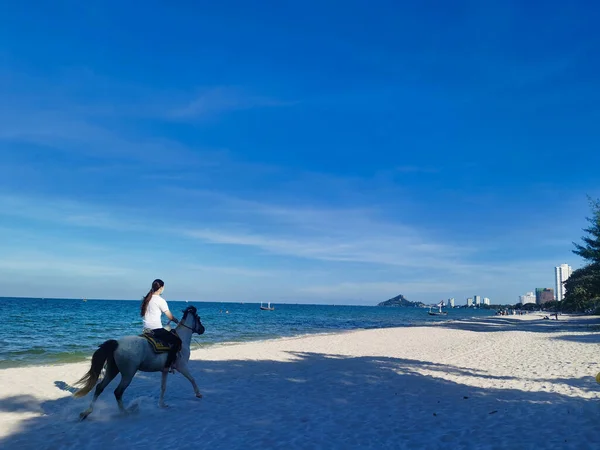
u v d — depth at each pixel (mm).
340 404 9203
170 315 8727
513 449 6246
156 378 12031
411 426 7531
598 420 7629
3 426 7305
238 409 8656
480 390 10625
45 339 25625
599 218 31453
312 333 35344
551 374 12812
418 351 19641
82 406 8750
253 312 105750
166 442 6547
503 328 42969
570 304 76062
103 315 59781
